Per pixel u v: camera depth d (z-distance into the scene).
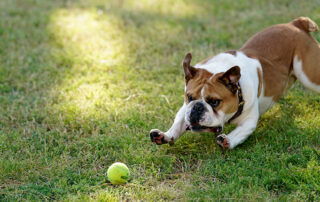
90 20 9.22
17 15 9.85
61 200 3.90
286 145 4.70
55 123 5.56
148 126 5.26
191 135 5.02
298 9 8.69
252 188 3.92
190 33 8.46
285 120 5.20
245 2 10.03
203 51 7.55
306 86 5.26
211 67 4.50
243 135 4.58
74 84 6.57
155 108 5.75
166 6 10.38
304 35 5.22
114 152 4.70
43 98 6.23
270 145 4.69
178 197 3.92
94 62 7.34
